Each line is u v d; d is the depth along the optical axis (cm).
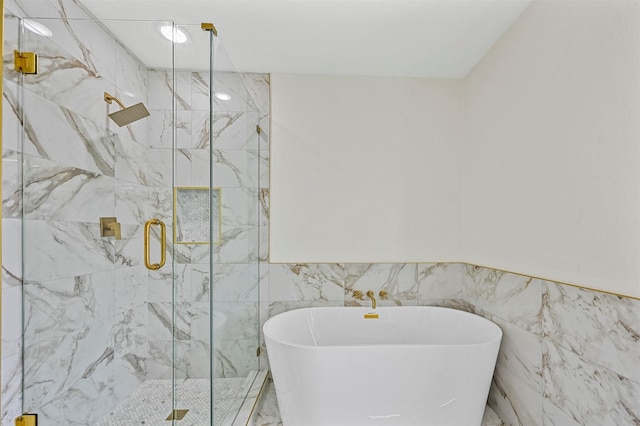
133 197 166
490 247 224
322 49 228
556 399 156
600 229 134
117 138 165
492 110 223
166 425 165
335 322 245
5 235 144
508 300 197
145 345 170
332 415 175
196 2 180
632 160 121
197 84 163
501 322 204
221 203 172
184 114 164
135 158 166
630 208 122
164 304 169
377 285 259
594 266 137
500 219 211
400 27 203
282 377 181
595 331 134
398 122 267
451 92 269
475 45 222
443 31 207
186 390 161
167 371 171
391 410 176
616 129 128
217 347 165
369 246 262
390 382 176
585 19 143
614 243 128
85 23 161
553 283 159
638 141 119
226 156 179
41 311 154
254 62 246
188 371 161
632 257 121
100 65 163
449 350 176
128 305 169
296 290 256
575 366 144
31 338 153
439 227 265
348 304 257
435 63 247
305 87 263
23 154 152
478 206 241
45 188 155
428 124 268
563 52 156
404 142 266
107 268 166
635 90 120
